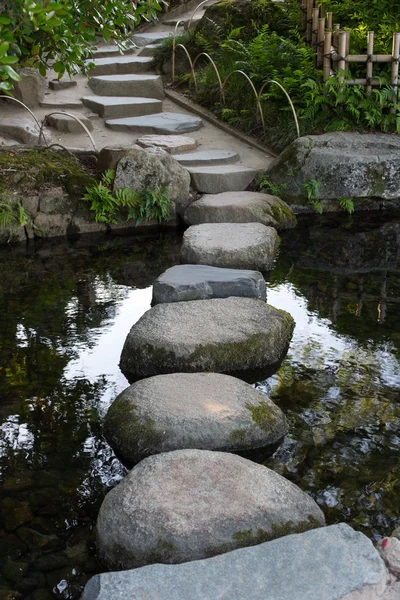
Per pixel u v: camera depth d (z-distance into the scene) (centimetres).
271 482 313
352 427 390
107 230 754
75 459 362
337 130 859
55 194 730
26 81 943
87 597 255
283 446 373
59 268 643
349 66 902
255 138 910
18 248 698
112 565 289
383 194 816
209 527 286
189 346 453
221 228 687
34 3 379
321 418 400
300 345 489
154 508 292
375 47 898
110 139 896
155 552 281
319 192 802
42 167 741
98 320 530
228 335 464
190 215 746
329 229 755
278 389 432
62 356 473
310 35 960
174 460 322
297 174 802
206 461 323
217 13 1113
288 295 577
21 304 558
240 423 370
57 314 540
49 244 711
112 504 302
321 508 325
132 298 573
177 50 1103
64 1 471
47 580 284
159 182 758
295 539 274
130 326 522
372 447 372
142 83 1027
